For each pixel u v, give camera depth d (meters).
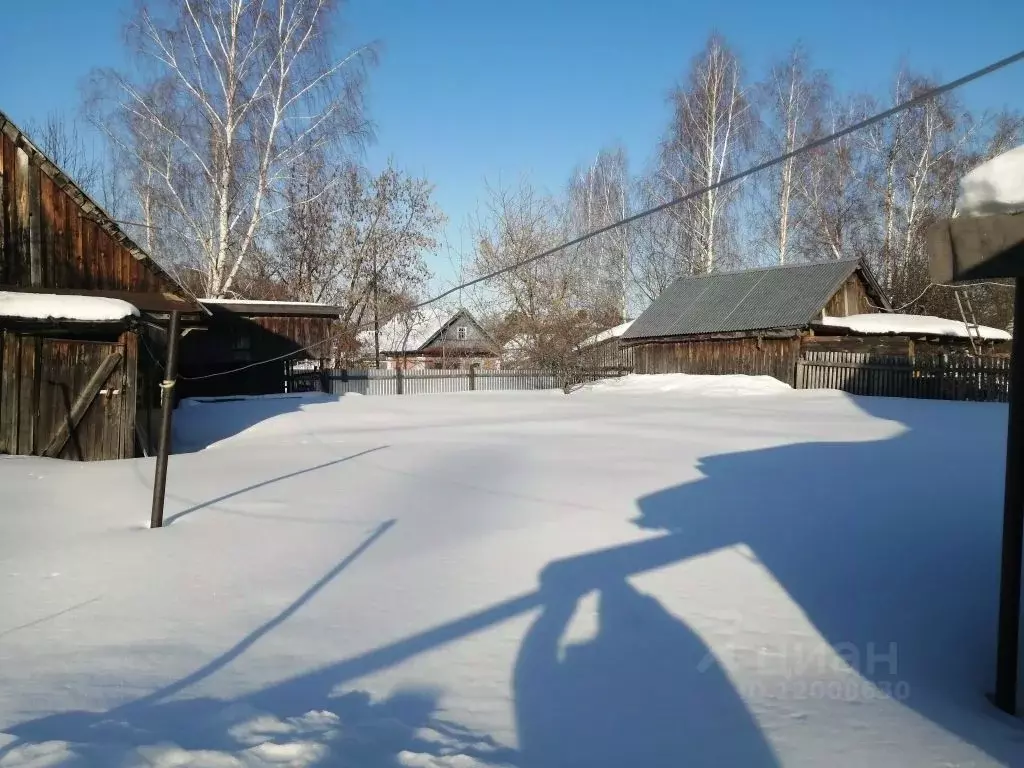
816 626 4.70
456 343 49.19
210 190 26.34
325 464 11.49
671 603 5.04
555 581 5.49
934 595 5.24
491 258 41.94
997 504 7.92
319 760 2.94
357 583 5.48
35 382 12.31
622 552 6.21
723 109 35.72
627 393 28.30
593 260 45.59
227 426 17.69
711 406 22.11
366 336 43.25
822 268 30.77
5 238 13.41
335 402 23.67
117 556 6.20
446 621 4.73
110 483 9.65
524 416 19.77
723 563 5.91
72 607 4.98
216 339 25.09
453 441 14.43
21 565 5.91
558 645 4.37
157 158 25.80
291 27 24.70
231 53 24.03
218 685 3.79
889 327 27.89
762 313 30.08
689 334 31.62
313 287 35.88
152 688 3.73
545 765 3.07
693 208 37.34
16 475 10.08
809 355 27.94
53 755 2.82
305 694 3.71
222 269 25.39
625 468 10.57
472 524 7.27
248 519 7.57
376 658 4.17
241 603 5.06
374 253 36.69
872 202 38.03
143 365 14.12
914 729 3.48
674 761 3.15
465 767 2.95
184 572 5.75
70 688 3.71
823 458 11.37
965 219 3.67
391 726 3.35
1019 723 3.60
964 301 35.41
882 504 7.94
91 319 11.89
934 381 24.31
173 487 9.39
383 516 7.67
